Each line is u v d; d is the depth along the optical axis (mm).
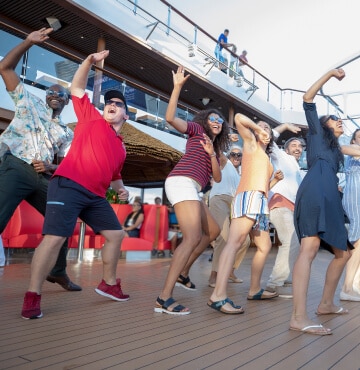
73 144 2176
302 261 1963
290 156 3377
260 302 2680
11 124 2359
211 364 1362
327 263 6234
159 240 6359
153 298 2656
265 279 4039
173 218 7688
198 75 10797
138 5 9125
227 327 1913
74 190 2064
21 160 2312
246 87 12852
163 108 8617
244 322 2031
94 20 8258
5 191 2229
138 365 1323
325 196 1973
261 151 2408
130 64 10422
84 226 5043
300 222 2018
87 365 1306
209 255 7305
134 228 6094
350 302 2771
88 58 2184
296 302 1913
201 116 2494
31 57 6309
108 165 2229
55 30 8664
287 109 14703
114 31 8633
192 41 10672
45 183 2422
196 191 2307
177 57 10211
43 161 2348
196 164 2314
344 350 1575
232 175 3621
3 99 6082
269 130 2543
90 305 2334
